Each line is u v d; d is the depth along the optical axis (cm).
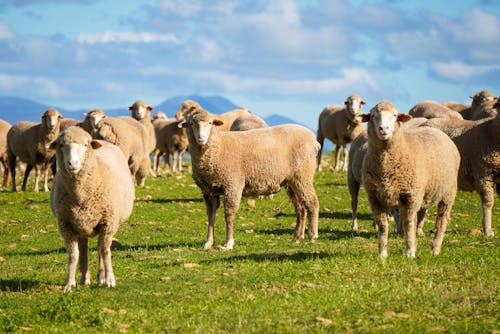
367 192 1293
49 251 1772
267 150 1623
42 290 1191
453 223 2045
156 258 1468
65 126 3130
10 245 1864
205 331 878
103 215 1155
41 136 2834
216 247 1600
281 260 1352
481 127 1694
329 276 1160
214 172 1582
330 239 1730
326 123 3450
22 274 1362
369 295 1023
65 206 1132
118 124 2722
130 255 1543
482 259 1223
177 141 3844
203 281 1180
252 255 1419
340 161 4019
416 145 1282
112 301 1064
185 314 971
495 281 1064
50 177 3581
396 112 1226
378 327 869
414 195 1267
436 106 3156
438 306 944
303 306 977
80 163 1084
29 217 2341
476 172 1697
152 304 1041
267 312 950
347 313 934
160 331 901
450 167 1358
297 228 1758
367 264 1228
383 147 1237
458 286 1049
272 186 1648
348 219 2200
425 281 1088
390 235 1769
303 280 1143
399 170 1248
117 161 1287
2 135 3117
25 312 1005
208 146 1563
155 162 3941
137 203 2589
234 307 989
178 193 2875
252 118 2862
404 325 872
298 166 1664
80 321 967
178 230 2056
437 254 1313
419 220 1688
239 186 1605
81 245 1220
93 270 1402
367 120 1259
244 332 866
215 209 1653
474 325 852
